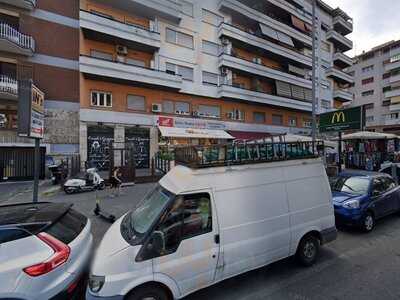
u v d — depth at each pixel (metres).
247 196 3.65
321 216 4.43
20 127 4.88
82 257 3.36
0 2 14.48
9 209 3.78
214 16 21.98
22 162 14.91
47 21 15.77
